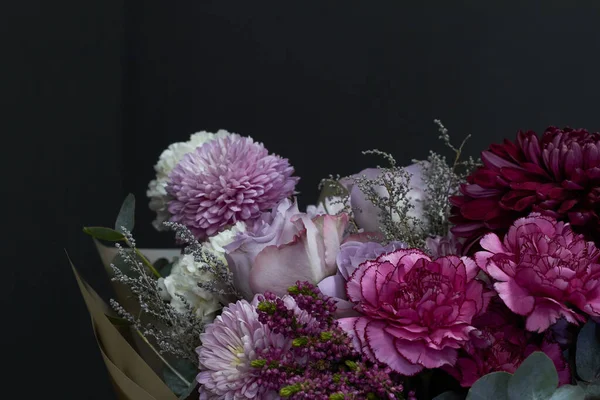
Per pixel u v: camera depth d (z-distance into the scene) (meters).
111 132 1.83
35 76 1.08
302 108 2.52
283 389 0.47
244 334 0.55
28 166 1.01
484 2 2.51
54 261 1.09
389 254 0.54
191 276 0.67
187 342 0.64
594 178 0.57
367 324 0.50
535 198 0.59
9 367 0.90
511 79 2.53
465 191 0.64
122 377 0.55
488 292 0.51
